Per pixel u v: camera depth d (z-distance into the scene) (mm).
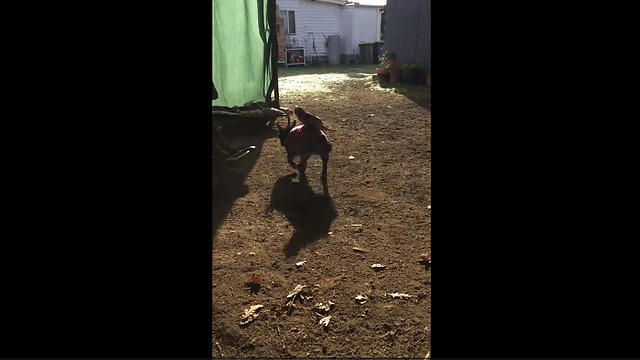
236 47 6867
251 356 2039
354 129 6848
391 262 2859
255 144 6086
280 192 4215
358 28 23969
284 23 22172
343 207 3816
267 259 2932
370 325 2234
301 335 2178
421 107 8594
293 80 14492
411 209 3742
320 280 2662
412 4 12641
